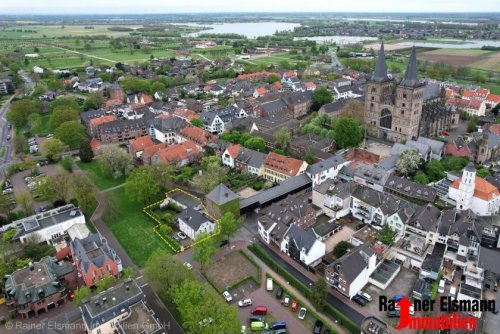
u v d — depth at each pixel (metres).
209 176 162.25
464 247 121.19
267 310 105.69
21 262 116.12
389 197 142.62
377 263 119.38
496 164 188.38
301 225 138.12
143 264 123.81
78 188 149.50
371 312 104.81
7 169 194.12
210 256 125.81
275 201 157.12
